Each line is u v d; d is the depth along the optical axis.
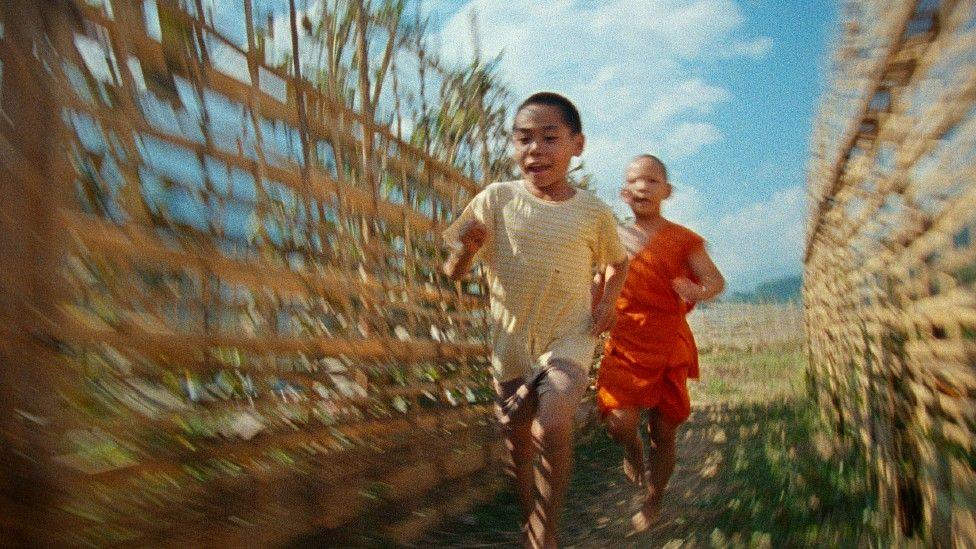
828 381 6.06
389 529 3.21
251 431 2.51
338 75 3.25
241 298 2.51
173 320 2.22
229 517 2.35
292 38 2.82
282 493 2.62
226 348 2.41
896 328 3.30
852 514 3.47
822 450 4.80
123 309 2.03
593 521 3.99
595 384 6.41
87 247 1.91
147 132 2.12
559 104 3.10
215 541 2.28
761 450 5.06
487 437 4.49
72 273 1.85
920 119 2.80
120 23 2.04
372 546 3.03
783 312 16.38
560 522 3.99
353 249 3.23
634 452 3.97
